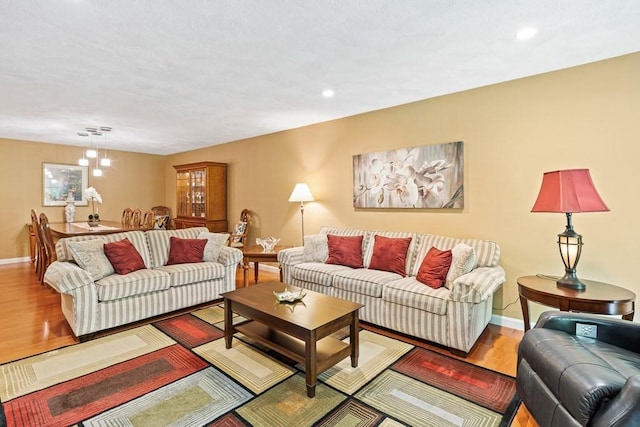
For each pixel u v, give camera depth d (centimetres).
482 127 321
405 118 375
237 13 194
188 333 293
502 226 313
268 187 542
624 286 258
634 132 251
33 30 212
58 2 181
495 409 190
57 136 564
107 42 229
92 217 527
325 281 339
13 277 487
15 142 597
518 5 187
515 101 302
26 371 228
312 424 177
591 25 210
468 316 248
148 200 760
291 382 217
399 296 281
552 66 274
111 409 188
